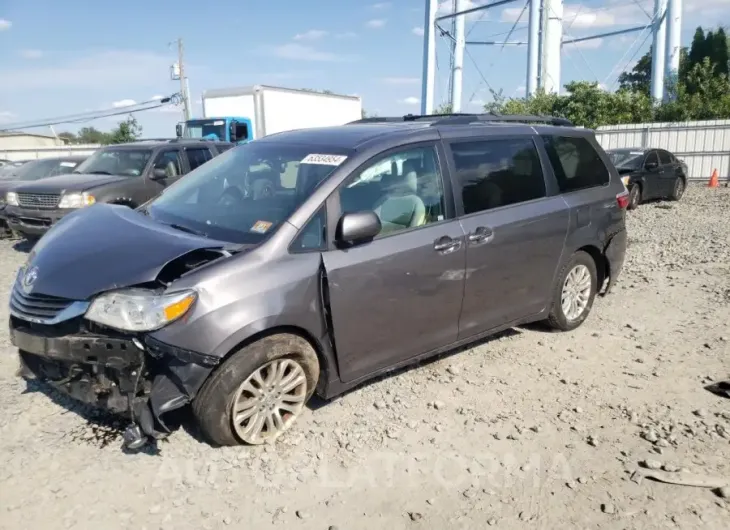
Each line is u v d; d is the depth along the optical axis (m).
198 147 11.32
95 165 10.66
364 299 3.85
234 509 3.10
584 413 4.12
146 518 3.02
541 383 4.56
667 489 3.29
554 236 5.09
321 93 23.78
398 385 4.47
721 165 23.20
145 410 3.28
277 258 3.55
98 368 3.37
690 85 30.42
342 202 3.85
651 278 7.67
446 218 4.36
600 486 3.32
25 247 10.29
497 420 4.01
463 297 4.45
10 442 3.63
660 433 3.85
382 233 4.00
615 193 5.78
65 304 3.39
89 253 3.59
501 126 4.99
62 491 3.20
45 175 13.34
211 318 3.27
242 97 21.50
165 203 4.53
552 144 5.33
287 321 3.52
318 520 3.03
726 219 12.92
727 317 6.03
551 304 5.30
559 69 28.66
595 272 5.72
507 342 5.36
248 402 3.53
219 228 3.88
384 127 4.57
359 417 4.00
